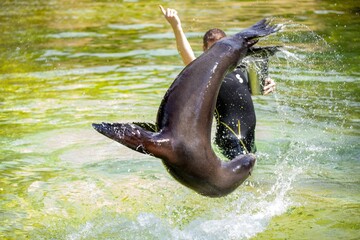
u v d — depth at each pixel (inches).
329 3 1907.0
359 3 1903.3
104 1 2071.9
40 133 904.3
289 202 685.3
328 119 940.6
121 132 520.1
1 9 1966.0
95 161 811.4
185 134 548.7
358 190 711.7
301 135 879.1
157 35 1534.2
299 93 1060.5
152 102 1022.4
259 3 1916.8
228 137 755.4
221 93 762.2
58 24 1710.1
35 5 2023.9
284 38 1353.3
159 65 1254.3
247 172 589.6
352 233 612.1
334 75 1155.9
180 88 563.8
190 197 706.8
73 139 882.1
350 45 1369.3
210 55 582.2
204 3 1952.5
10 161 810.2
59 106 1019.9
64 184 743.1
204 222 648.4
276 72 1168.8
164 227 641.0
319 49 1326.3
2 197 708.7
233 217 657.0
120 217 661.9
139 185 739.4
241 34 604.1
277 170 768.3
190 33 1499.8
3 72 1248.8
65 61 1315.2
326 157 807.1
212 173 565.3
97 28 1647.4
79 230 637.3
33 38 1544.0
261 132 890.1
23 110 1006.4
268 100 1031.0
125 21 1729.8
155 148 534.0
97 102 1031.6
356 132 890.1
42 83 1160.2
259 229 631.8
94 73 1213.7
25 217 663.8
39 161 811.4
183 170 554.9
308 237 606.9
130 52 1373.0
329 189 715.4
